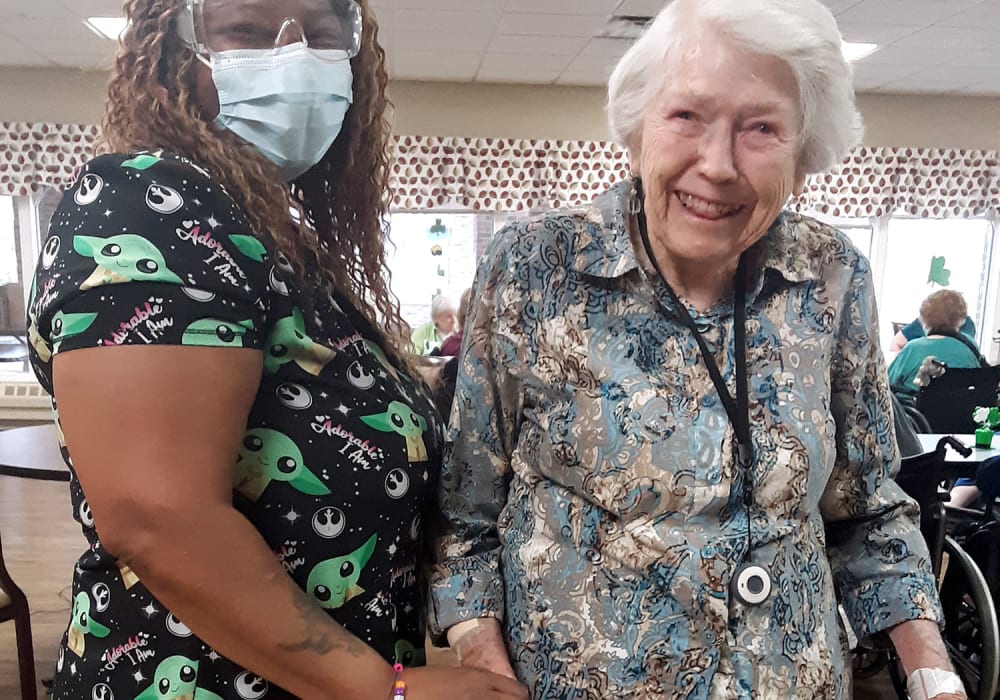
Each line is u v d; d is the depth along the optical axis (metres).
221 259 0.64
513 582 0.88
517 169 6.02
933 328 3.92
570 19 4.37
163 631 0.70
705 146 0.75
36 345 0.64
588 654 0.82
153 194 0.62
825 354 0.87
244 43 0.79
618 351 0.84
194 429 0.60
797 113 0.76
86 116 5.71
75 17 4.41
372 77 0.97
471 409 0.90
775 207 0.78
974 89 5.96
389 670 0.71
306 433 0.72
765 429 0.82
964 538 2.46
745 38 0.73
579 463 0.83
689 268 0.86
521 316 0.86
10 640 2.57
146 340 0.58
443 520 0.93
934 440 2.85
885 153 6.19
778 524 0.83
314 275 0.79
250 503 0.71
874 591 0.95
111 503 0.58
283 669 0.66
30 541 3.54
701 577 0.79
